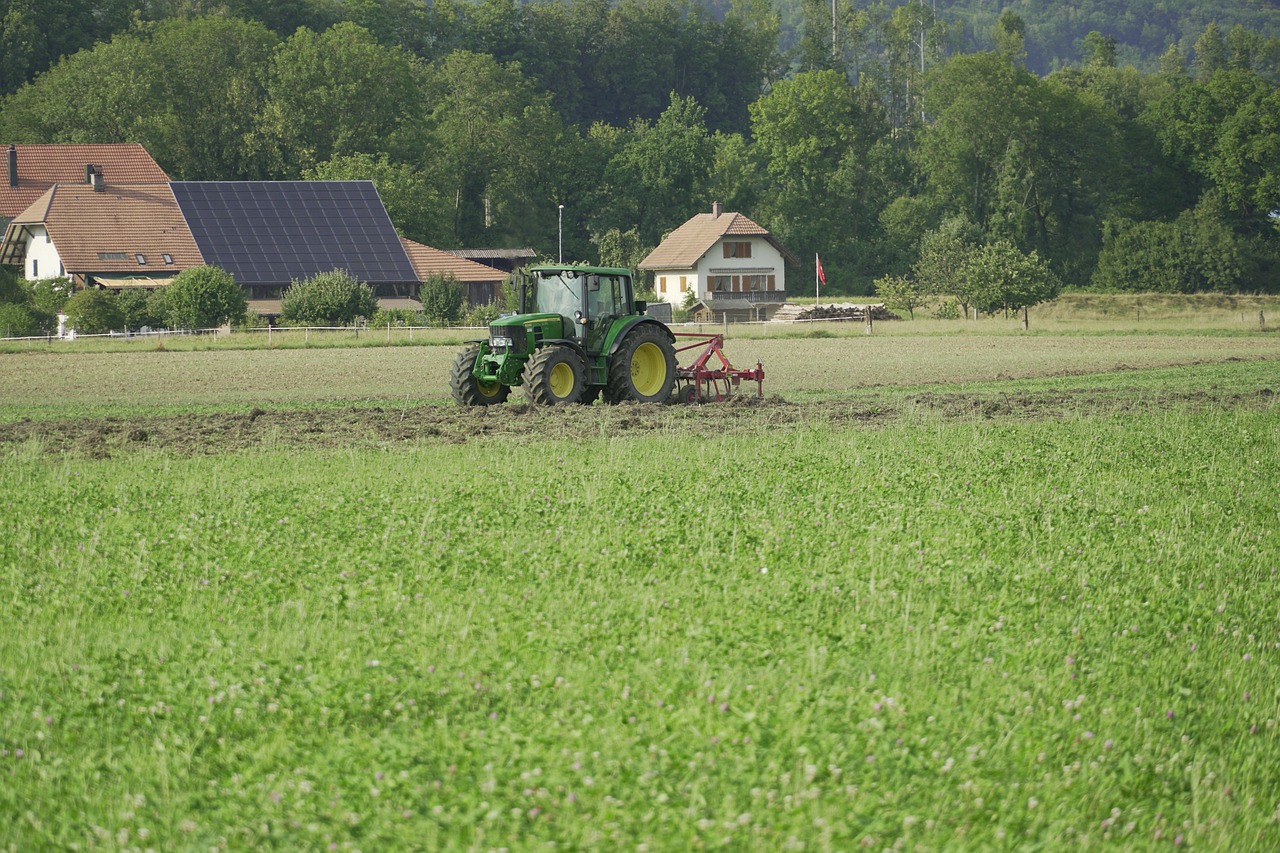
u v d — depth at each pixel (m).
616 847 21.73
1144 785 24.69
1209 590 39.44
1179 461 67.44
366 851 21.69
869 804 23.23
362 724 27.30
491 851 21.28
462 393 101.94
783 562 42.12
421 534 45.44
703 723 26.69
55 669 30.59
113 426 90.12
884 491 56.72
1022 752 25.81
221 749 25.73
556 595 37.34
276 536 45.81
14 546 44.19
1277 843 23.02
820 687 29.16
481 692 28.77
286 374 145.25
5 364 161.00
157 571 40.72
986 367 154.12
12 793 23.83
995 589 39.06
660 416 93.56
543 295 103.31
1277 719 28.05
